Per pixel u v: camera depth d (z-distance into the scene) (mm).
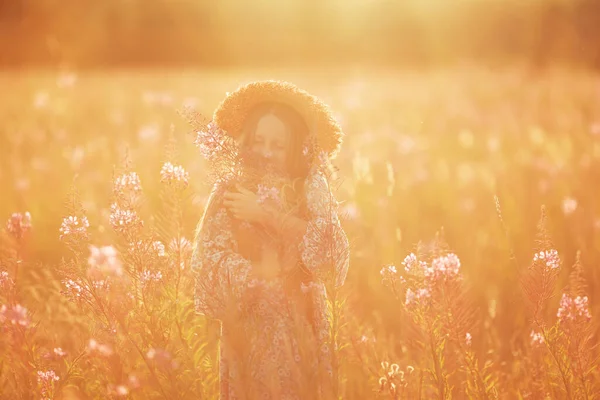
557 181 7629
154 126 9805
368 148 10258
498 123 14469
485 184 8148
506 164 9633
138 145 10266
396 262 4293
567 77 22266
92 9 38719
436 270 2945
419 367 3314
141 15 49656
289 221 2857
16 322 3070
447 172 9156
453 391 3299
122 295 3148
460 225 6609
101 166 8367
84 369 3400
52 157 9266
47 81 23141
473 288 4969
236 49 50250
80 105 17188
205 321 3535
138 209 3162
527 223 6285
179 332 3053
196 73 36906
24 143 10180
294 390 2826
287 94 3053
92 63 39906
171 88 22516
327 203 2951
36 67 34062
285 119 3021
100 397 3207
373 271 4820
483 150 11656
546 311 3969
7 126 12180
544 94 18906
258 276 2850
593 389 3211
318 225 2885
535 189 7672
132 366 3115
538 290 3049
